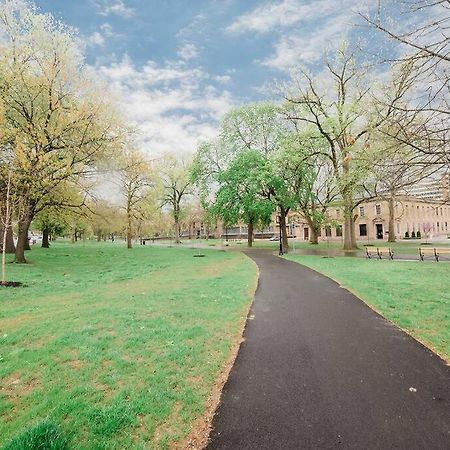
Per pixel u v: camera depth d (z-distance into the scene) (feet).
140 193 142.20
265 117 126.62
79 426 12.15
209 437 11.74
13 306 31.48
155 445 11.32
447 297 31.91
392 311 27.63
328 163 112.16
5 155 58.03
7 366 17.07
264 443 11.33
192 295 35.01
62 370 16.70
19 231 71.87
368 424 12.22
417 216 223.51
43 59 65.16
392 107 21.63
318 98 93.71
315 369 17.03
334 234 237.04
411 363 17.56
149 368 16.96
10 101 65.57
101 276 54.13
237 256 93.15
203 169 138.10
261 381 15.84
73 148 66.18
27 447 10.55
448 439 11.30
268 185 111.55
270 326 24.41
